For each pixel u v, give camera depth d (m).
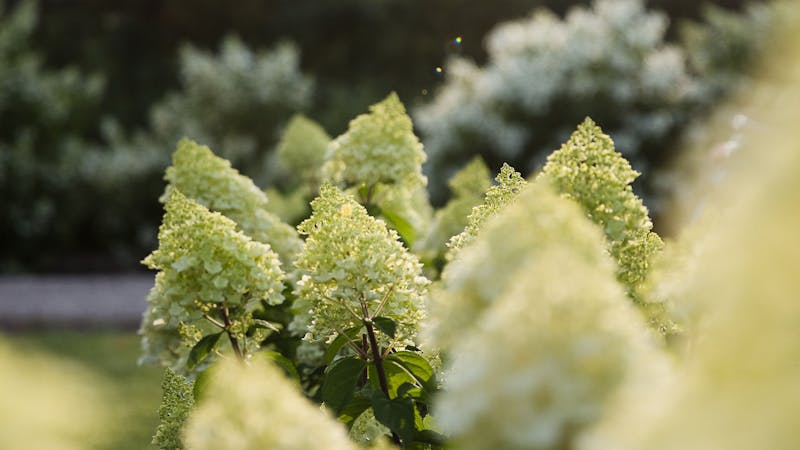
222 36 23.25
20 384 1.07
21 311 11.12
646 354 1.31
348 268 2.89
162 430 2.87
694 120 13.13
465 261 1.85
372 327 3.00
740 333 1.04
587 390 1.23
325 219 3.01
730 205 1.15
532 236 1.71
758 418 0.96
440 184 13.85
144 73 21.73
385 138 4.43
